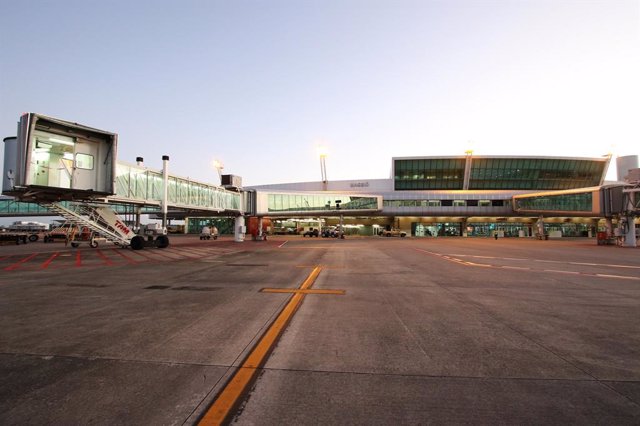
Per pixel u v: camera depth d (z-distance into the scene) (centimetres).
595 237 6806
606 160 7294
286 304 757
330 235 6450
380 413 309
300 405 323
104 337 522
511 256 2127
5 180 1767
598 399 338
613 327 589
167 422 294
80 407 318
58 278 1145
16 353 454
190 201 3039
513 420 299
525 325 599
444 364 424
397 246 3253
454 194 6906
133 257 1973
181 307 725
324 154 7775
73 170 1892
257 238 4438
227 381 373
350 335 537
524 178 7375
